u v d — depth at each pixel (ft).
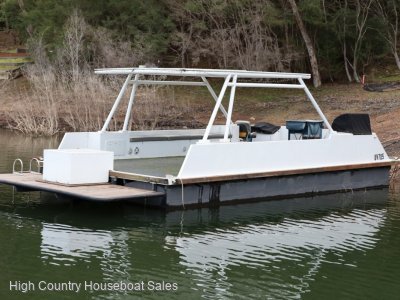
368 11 112.37
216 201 38.78
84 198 33.76
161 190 36.29
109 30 113.80
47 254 28.76
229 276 26.61
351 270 27.94
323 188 44.93
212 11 106.93
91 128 86.53
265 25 111.45
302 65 116.78
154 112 92.43
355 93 100.94
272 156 41.19
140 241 31.37
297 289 25.26
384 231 35.06
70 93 96.17
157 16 113.50
